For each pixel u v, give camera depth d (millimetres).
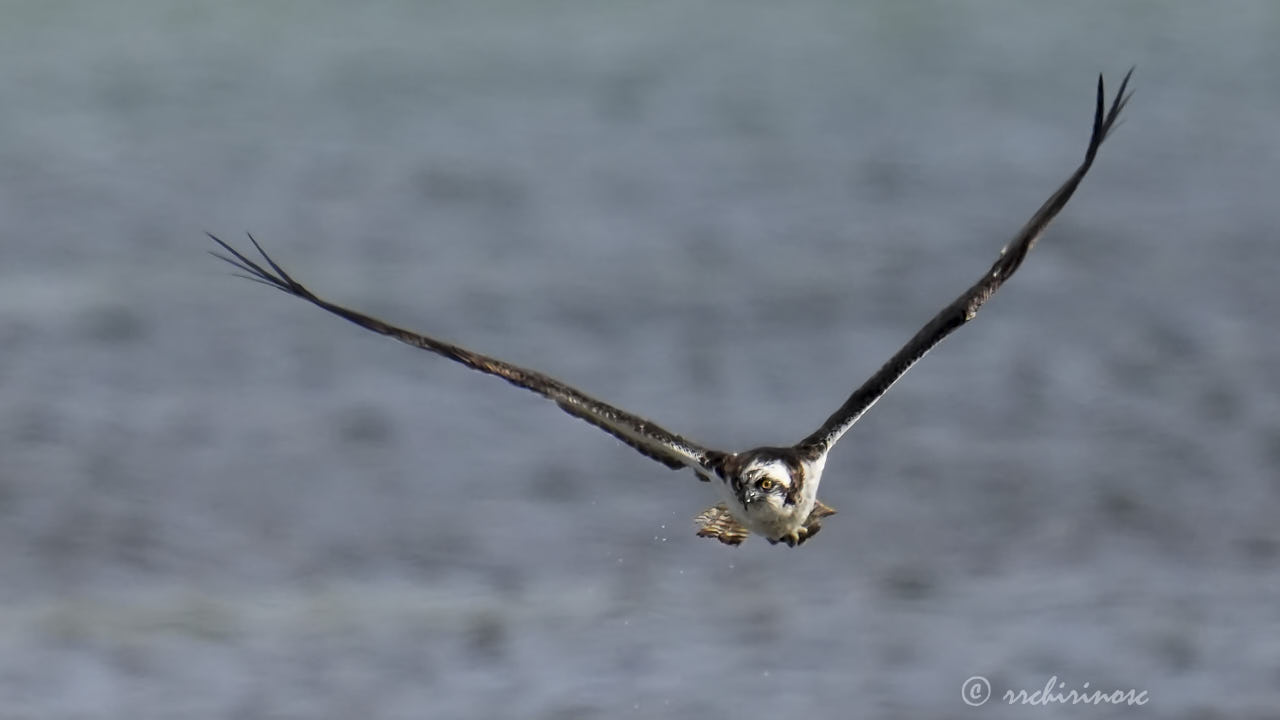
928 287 35000
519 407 27172
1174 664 17406
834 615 18812
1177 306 33000
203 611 19219
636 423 11188
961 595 19281
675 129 57250
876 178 48031
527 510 22266
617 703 16812
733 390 28234
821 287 35031
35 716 16688
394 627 18609
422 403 27469
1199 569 20031
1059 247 38594
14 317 32938
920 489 23031
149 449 25109
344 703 16828
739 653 17859
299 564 20656
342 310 10516
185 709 16828
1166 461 24078
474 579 20125
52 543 21172
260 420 26453
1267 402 26875
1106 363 29375
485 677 17391
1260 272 35594
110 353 30438
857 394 11711
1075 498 22703
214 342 31312
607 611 18938
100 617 19062
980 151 51781
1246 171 47125
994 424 25906
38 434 25484
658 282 35750
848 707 16672
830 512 11789
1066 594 19406
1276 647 17828
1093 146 10977
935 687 17062
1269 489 22953
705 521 11805
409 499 22812
